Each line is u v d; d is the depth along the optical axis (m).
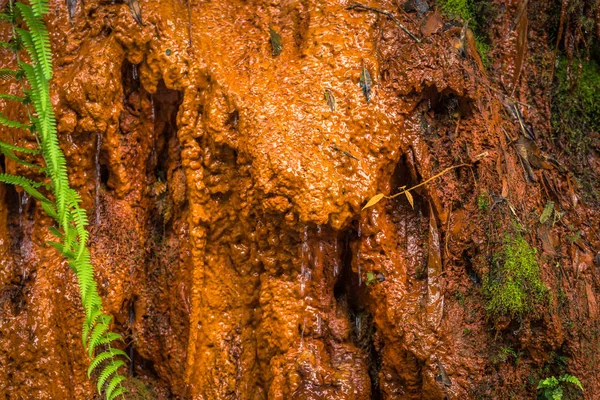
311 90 2.84
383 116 2.87
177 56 2.96
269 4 3.12
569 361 2.93
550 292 2.89
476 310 2.94
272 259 2.93
